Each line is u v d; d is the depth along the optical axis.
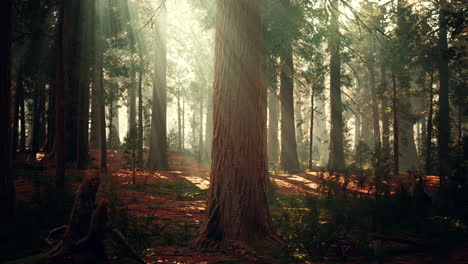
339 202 9.57
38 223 7.38
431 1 27.45
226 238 7.01
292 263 5.88
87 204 4.93
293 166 26.38
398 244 6.70
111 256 5.96
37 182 10.62
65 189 10.70
